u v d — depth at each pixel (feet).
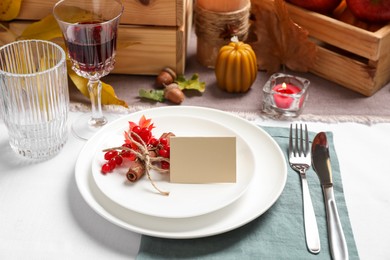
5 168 3.58
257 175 3.44
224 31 4.29
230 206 3.29
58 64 3.57
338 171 3.54
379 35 4.02
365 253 3.20
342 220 3.28
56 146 3.68
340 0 4.31
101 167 3.42
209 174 3.39
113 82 4.28
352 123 3.95
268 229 3.25
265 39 4.34
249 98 4.18
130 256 3.17
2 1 4.07
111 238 3.24
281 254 3.14
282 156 3.51
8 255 3.15
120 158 3.43
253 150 3.53
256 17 4.29
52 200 3.41
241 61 4.09
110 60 3.75
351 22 4.28
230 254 3.14
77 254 3.17
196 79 4.24
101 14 3.80
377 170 3.62
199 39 4.40
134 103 4.10
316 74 4.39
